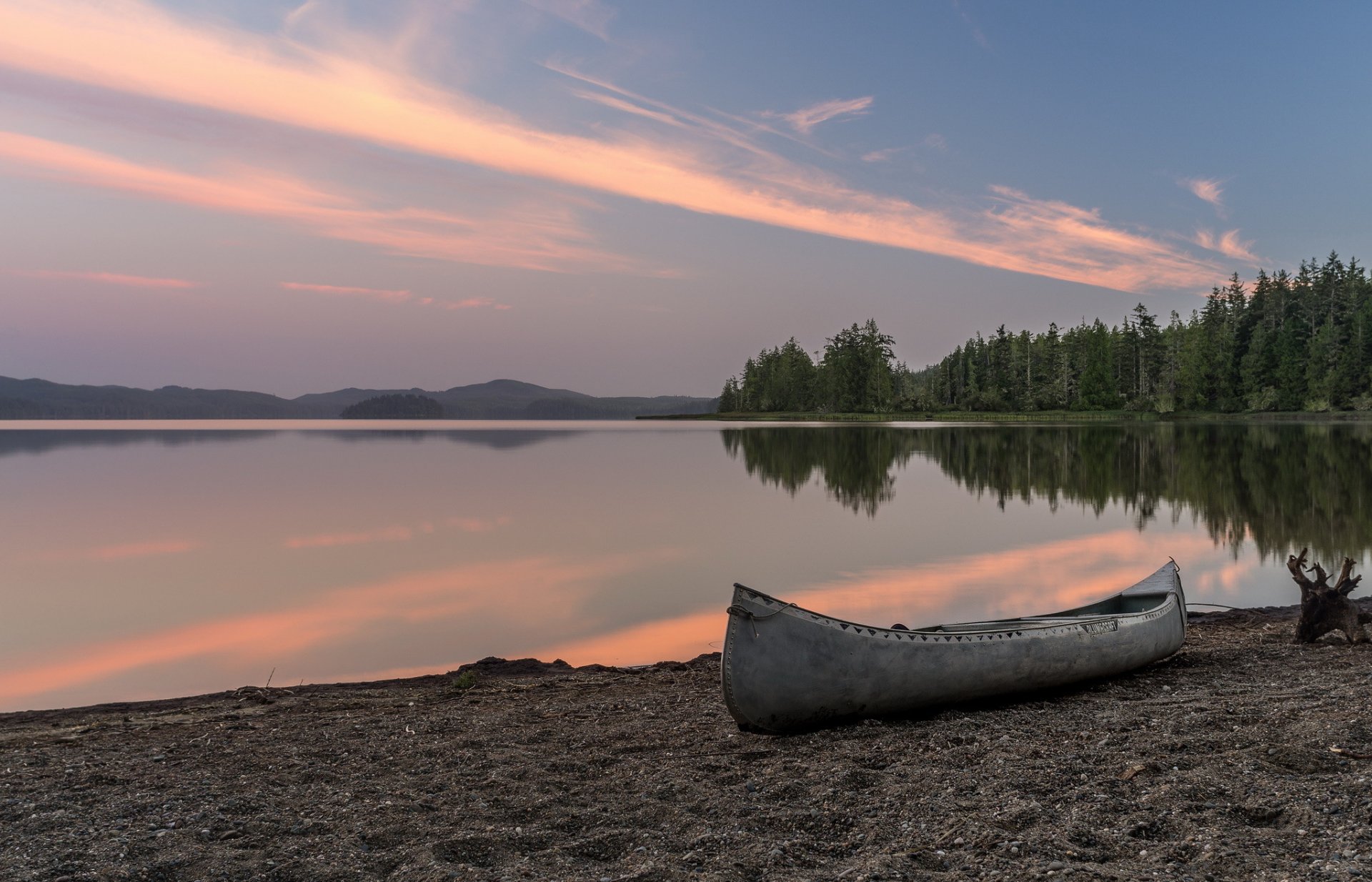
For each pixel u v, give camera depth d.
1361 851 3.83
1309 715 6.11
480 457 59.16
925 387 154.38
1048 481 36.00
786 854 4.31
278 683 10.33
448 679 9.73
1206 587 14.96
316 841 4.72
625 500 31.62
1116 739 5.97
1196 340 111.38
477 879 4.13
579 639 12.33
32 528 25.09
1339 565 16.78
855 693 6.81
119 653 11.85
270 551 20.94
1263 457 44.38
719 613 13.92
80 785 5.83
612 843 4.58
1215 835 4.16
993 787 5.10
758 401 182.38
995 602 13.89
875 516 26.17
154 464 53.38
